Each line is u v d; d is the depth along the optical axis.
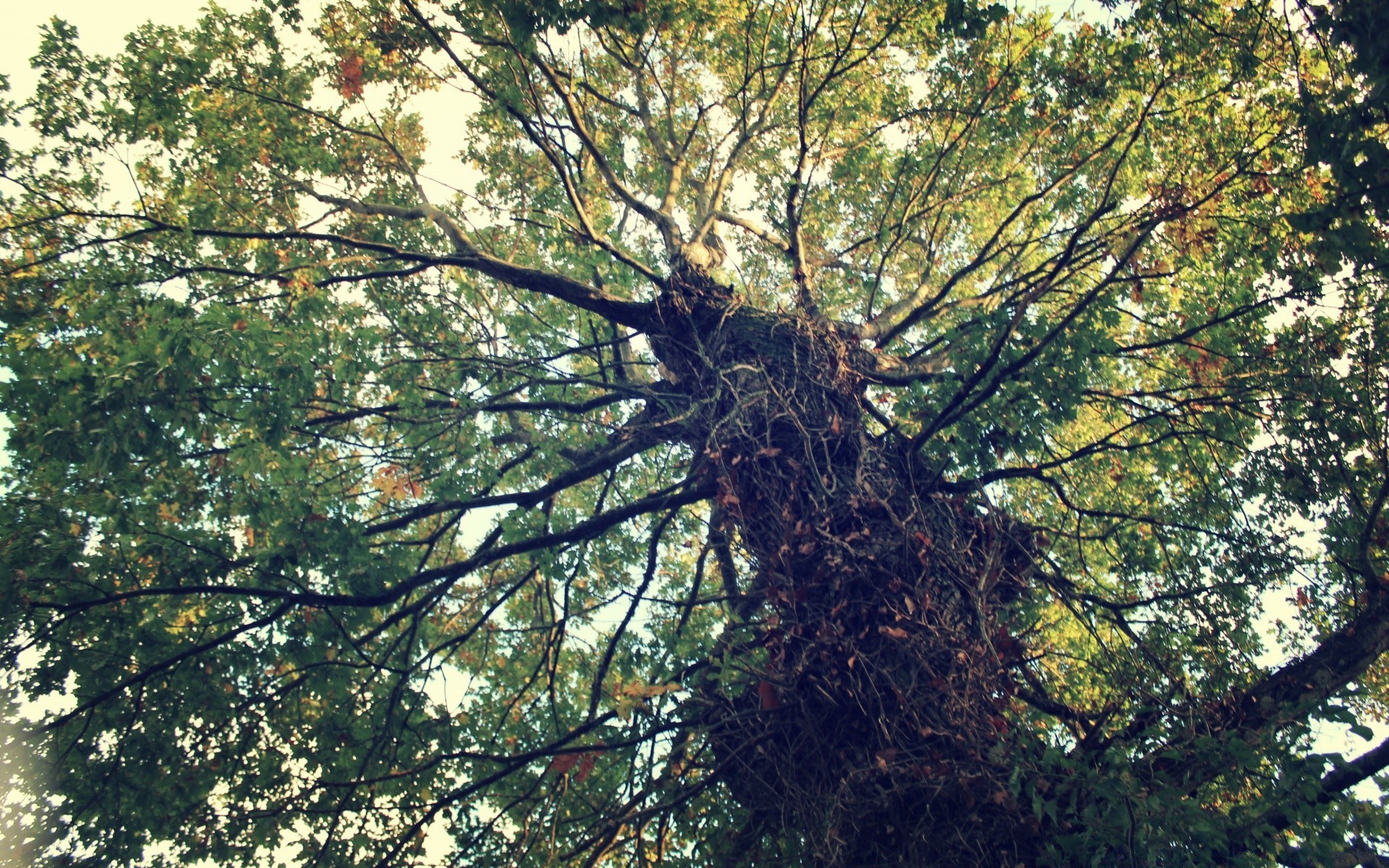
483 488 8.43
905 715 5.14
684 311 7.82
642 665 9.65
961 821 4.82
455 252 10.10
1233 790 5.28
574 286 8.42
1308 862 5.02
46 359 7.48
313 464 8.32
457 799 7.59
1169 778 5.02
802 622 5.68
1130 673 6.38
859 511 6.00
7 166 9.78
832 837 4.98
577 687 10.98
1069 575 9.74
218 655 8.24
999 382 6.52
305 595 7.50
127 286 8.73
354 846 8.40
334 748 8.90
